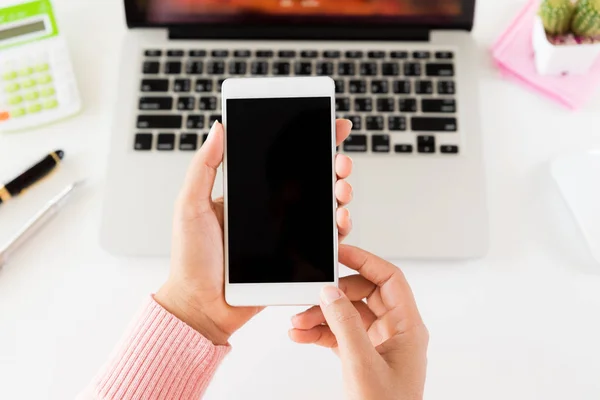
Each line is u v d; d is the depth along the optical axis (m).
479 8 0.72
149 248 0.61
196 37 0.68
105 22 0.71
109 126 0.67
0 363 0.59
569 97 0.67
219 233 0.52
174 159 0.63
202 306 0.53
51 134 0.67
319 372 0.59
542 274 0.62
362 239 0.61
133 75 0.66
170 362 0.49
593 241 0.61
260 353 0.59
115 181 0.62
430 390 0.58
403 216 0.61
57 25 0.66
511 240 0.63
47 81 0.66
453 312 0.61
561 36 0.65
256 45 0.67
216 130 0.49
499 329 0.60
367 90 0.65
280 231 0.52
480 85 0.69
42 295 0.61
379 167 0.63
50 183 0.65
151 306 0.51
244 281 0.51
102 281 0.61
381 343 0.52
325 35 0.68
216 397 0.58
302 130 0.52
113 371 0.48
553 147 0.66
